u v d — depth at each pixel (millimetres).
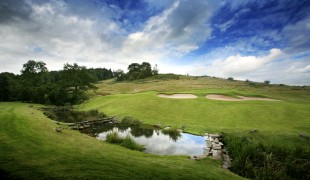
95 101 58406
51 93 69625
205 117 33688
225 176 13078
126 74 169875
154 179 10828
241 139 21594
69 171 10703
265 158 16906
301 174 15070
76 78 74750
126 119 34000
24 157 12266
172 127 29672
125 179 10336
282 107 35094
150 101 44844
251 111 34188
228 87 99500
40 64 89750
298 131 24094
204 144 22281
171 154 18766
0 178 9625
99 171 10984
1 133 17406
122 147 18578
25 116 27672
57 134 19375
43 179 9695
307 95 81312
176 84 114375
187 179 11453
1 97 74625
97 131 27922
